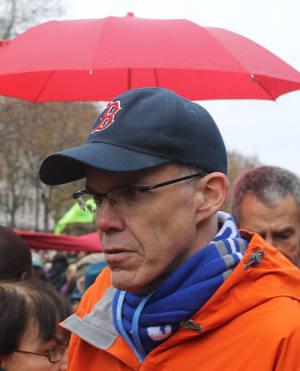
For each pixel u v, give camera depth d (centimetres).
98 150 207
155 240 208
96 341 229
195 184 214
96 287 264
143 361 216
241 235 233
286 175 326
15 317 228
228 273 210
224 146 226
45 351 233
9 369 230
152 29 340
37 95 397
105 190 211
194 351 207
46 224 3644
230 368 200
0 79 385
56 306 238
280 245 320
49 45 338
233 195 332
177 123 210
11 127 3209
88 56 326
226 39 347
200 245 219
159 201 208
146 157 206
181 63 325
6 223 4541
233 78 374
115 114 215
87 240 910
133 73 383
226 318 205
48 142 3347
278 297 206
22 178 3694
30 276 346
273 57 356
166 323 209
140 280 209
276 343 196
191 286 209
